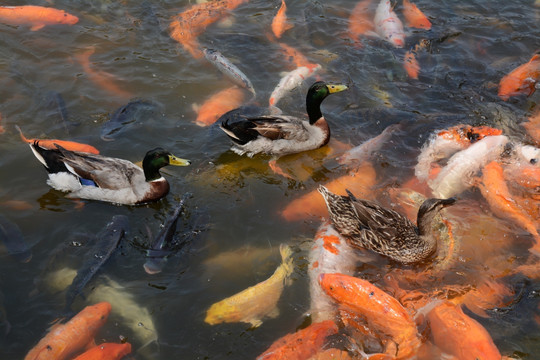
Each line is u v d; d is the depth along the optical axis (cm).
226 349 240
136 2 361
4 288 250
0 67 321
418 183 285
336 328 243
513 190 283
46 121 300
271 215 273
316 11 365
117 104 310
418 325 245
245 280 255
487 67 334
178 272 256
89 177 273
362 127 308
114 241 262
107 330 243
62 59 328
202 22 352
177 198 278
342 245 263
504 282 257
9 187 278
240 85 321
